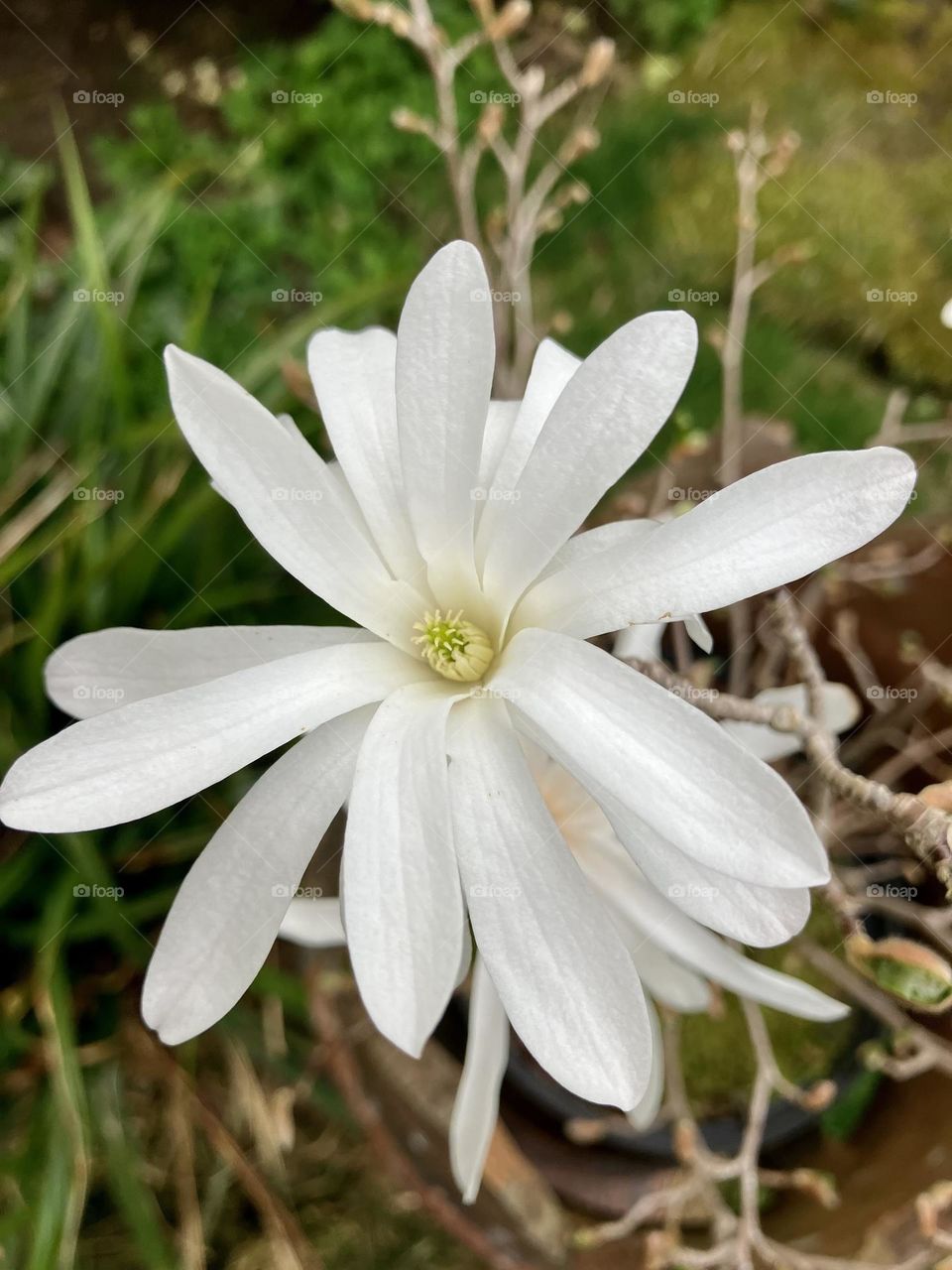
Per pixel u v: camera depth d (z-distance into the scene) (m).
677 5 0.35
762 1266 0.18
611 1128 0.19
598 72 0.18
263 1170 0.24
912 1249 0.15
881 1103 0.19
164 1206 0.24
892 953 0.12
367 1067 0.19
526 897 0.10
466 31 0.34
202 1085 0.24
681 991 0.16
